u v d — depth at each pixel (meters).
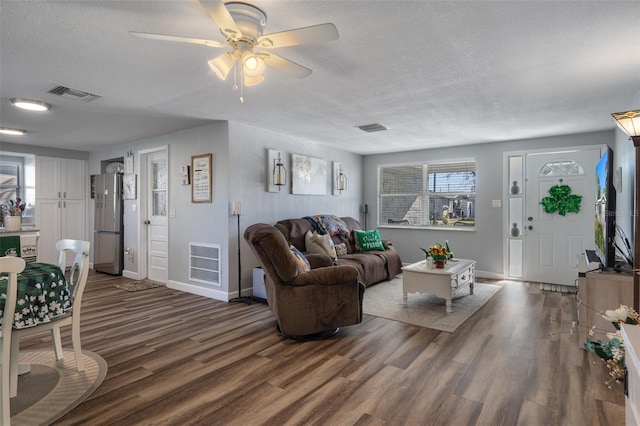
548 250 5.22
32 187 6.09
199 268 4.64
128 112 3.84
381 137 5.26
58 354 2.63
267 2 1.76
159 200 5.37
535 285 5.05
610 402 2.03
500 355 2.69
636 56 2.41
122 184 5.88
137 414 1.95
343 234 5.42
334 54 2.39
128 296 4.53
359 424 1.85
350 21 1.96
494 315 3.67
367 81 2.90
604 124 4.39
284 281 2.96
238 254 4.37
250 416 1.92
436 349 2.81
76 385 2.26
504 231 5.52
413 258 6.43
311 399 2.09
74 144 5.83
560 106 3.62
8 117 4.04
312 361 2.61
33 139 5.41
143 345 2.92
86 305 4.11
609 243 2.89
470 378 2.33
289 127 4.61
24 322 2.07
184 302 4.24
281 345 2.92
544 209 5.23
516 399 2.08
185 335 3.14
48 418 1.91
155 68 2.62
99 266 6.17
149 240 5.53
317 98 3.36
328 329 3.04
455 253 5.98
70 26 2.00
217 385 2.26
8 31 2.05
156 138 5.20
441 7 1.82
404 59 2.47
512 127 4.58
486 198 5.68
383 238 6.78
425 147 6.10
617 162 4.36
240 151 4.43
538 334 3.12
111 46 2.26
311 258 3.83
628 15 1.89
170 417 1.92
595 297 2.82
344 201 6.48
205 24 2.00
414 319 3.55
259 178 4.69
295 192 5.24
